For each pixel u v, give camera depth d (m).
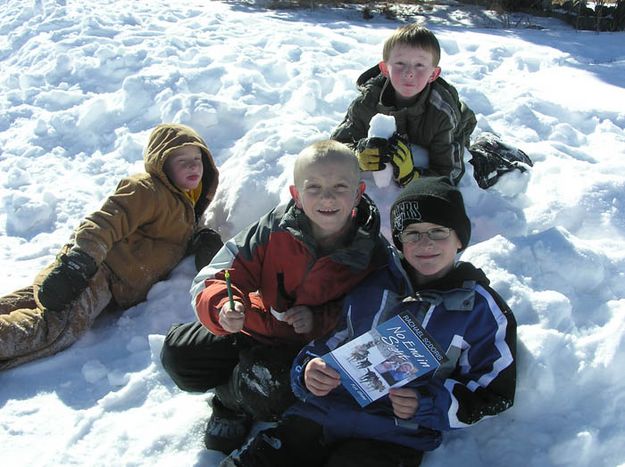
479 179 4.00
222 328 2.64
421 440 2.49
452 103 3.63
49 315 3.34
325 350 2.58
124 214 3.54
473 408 2.46
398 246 2.73
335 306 2.78
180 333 2.84
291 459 2.54
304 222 2.71
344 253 2.69
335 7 9.20
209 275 2.79
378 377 2.45
